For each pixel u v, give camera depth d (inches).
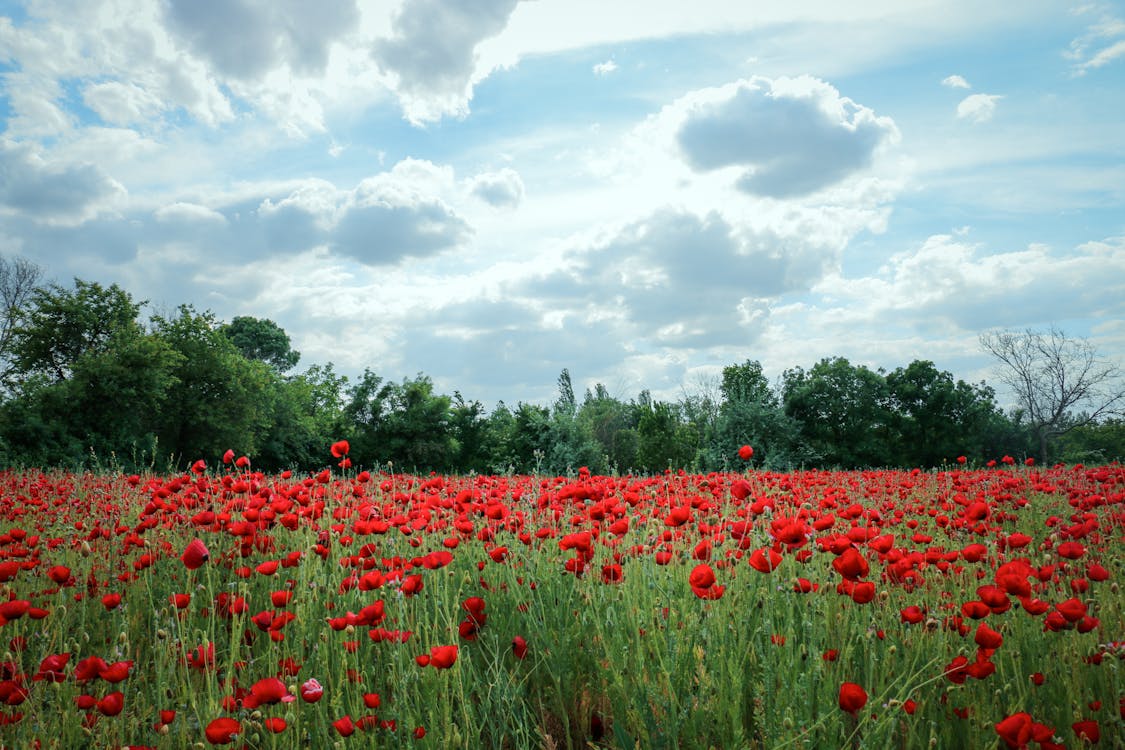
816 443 1470.2
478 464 1453.0
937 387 1533.0
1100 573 131.8
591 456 1188.5
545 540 182.7
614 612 137.4
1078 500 249.1
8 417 1032.8
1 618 112.1
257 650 142.5
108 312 1396.4
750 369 1656.0
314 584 150.2
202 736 98.3
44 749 100.5
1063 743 96.4
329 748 103.1
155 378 1189.7
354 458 1425.9
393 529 199.0
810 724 93.9
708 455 1187.3
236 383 1349.7
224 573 178.5
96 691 115.6
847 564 107.3
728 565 145.6
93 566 183.2
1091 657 110.3
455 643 121.3
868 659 108.0
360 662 133.4
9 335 1381.6
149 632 148.1
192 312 1414.9
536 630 136.0
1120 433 1638.8
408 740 97.5
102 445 1084.5
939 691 110.0
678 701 107.8
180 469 1280.8
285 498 183.6
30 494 321.7
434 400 1441.9
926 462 1520.7
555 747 110.0
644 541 172.7
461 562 181.2
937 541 205.3
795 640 119.1
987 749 90.2
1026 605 104.7
